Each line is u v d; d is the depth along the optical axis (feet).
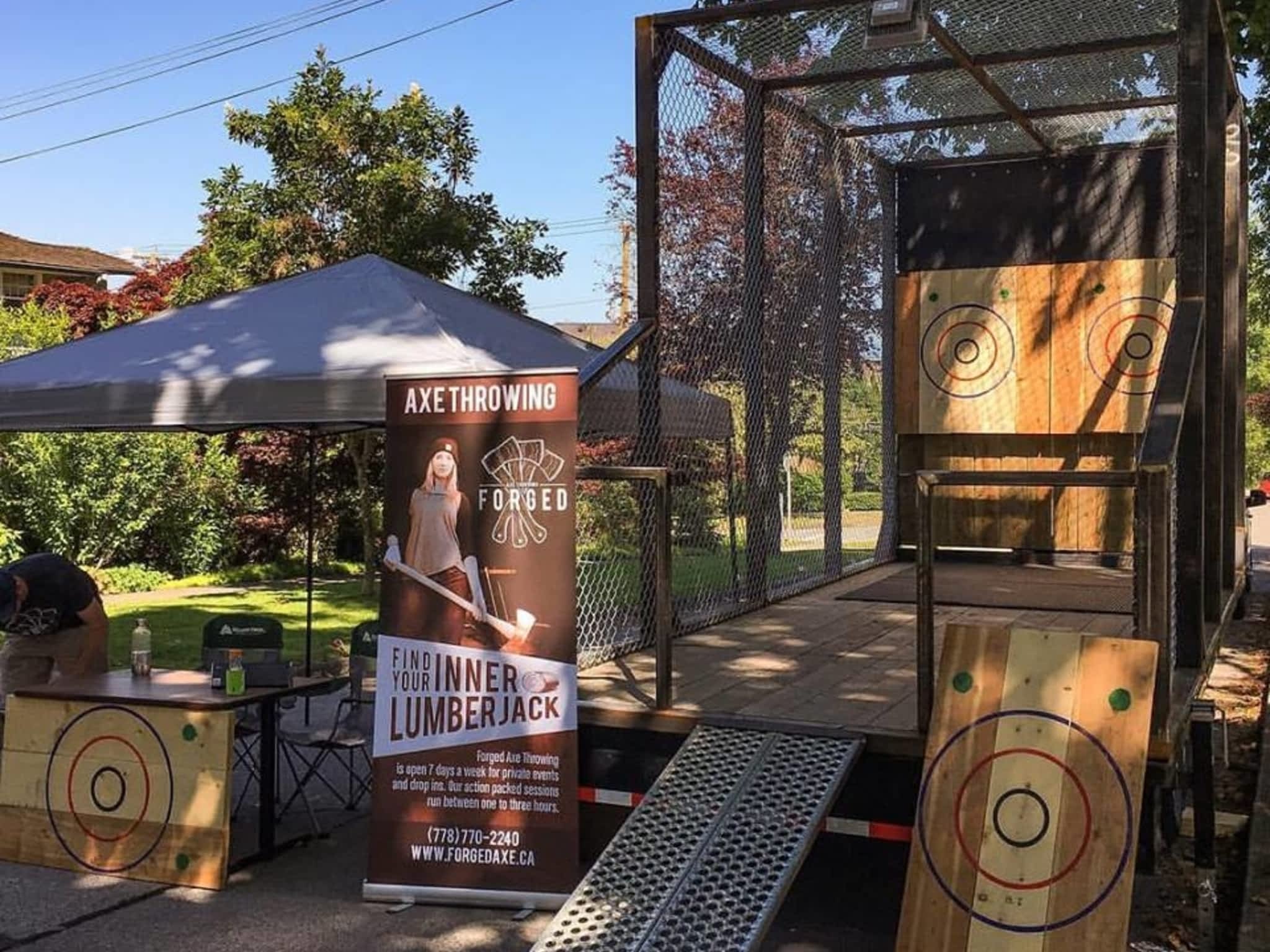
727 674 16.92
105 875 17.06
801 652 18.48
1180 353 14.30
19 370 22.18
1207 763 14.07
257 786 21.88
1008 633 12.76
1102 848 11.67
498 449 15.19
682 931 11.73
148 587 52.11
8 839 17.70
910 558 30.12
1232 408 24.44
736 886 12.07
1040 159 28.73
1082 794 11.89
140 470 53.36
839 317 26.86
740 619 21.67
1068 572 27.40
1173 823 15.84
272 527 57.21
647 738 14.82
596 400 18.65
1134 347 27.84
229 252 47.65
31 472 50.85
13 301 96.37
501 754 14.98
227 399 19.86
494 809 14.98
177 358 21.13
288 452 52.37
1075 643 12.44
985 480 12.77
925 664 13.12
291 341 21.18
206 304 24.32
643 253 18.39
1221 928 14.69
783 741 13.76
